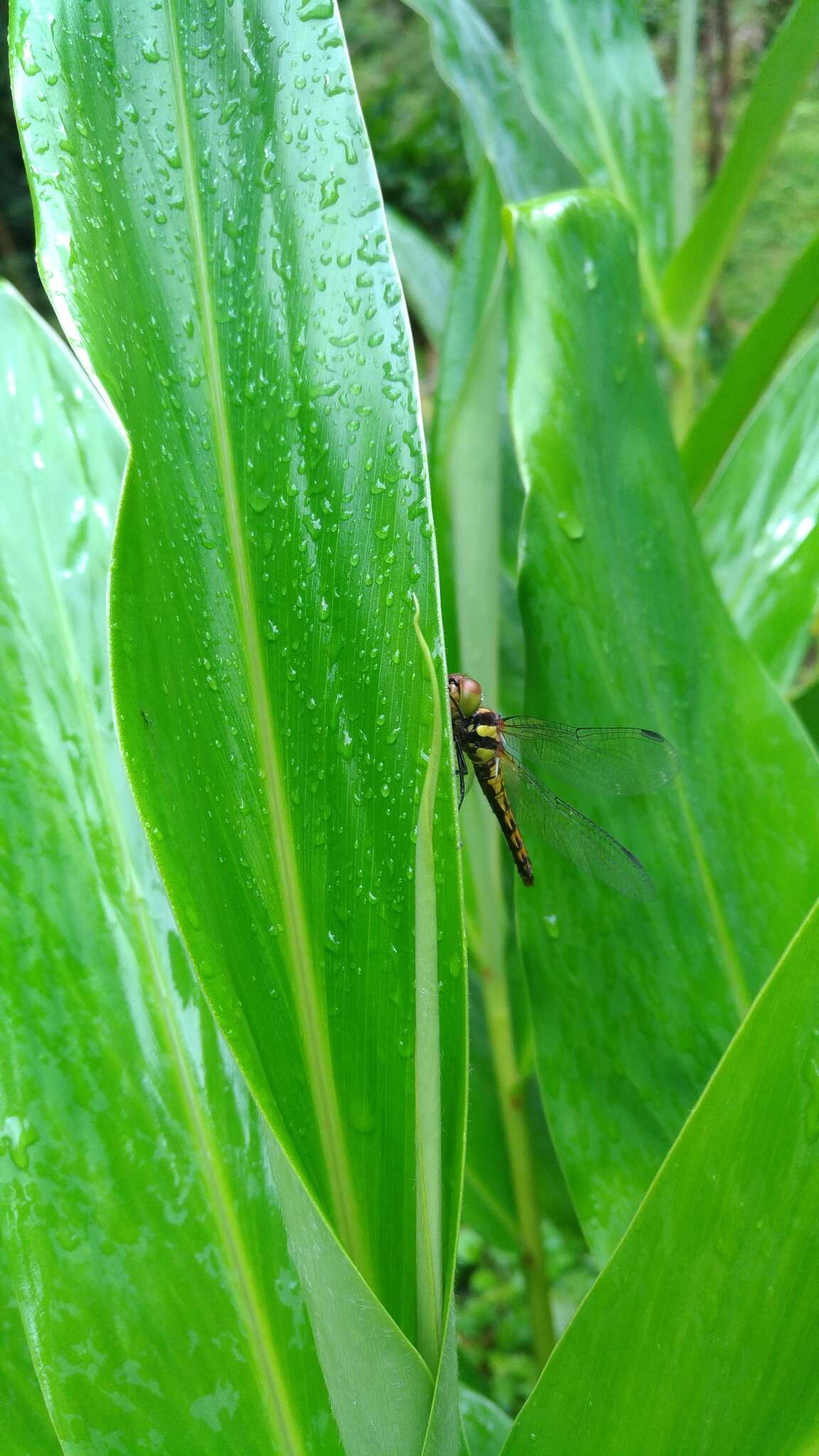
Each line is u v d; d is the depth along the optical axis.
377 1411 0.22
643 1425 0.24
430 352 1.20
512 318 0.29
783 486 0.36
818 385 0.36
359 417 0.22
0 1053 0.27
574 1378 0.24
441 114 1.53
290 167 0.23
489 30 0.38
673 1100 0.30
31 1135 0.26
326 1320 0.21
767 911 0.30
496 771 0.33
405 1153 0.23
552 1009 0.30
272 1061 0.22
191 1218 0.26
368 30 1.53
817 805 0.30
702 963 0.30
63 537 0.29
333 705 0.22
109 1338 0.26
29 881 0.27
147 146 0.23
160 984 0.27
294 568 0.23
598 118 0.37
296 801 0.23
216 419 0.23
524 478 0.29
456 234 1.55
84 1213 0.26
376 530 0.22
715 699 0.30
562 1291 0.59
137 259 0.23
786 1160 0.24
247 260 0.23
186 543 0.23
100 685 0.29
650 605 0.30
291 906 0.23
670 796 0.30
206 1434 0.25
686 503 0.31
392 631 0.22
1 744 0.28
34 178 0.22
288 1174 0.20
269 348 0.23
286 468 0.23
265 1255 0.26
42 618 0.29
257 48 0.23
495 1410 0.32
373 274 0.22
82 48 0.23
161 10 0.23
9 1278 0.27
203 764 0.22
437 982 0.20
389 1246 0.23
